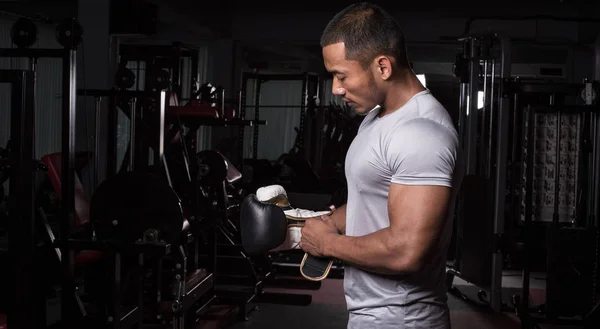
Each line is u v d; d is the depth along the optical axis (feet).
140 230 9.74
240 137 24.82
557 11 30.07
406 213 4.28
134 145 11.80
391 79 4.56
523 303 14.26
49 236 10.26
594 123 14.51
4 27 31.94
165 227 9.73
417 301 4.69
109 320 9.93
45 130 34.91
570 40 29.96
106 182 9.79
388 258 4.36
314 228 4.94
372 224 4.76
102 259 11.31
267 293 16.49
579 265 13.82
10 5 30.07
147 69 12.06
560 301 13.91
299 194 23.04
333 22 4.60
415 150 4.28
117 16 22.12
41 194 16.49
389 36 4.44
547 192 15.26
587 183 14.37
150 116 11.89
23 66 32.50
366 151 4.64
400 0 31.42
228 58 33.83
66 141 9.36
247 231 5.08
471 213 17.06
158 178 9.73
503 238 15.79
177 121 13.79
